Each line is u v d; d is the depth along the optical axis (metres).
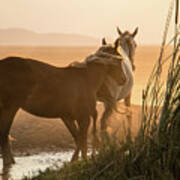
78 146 11.77
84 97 11.73
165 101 4.78
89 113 11.85
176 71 4.73
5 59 11.03
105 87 13.58
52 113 11.40
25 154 12.91
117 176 4.98
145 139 5.03
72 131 11.88
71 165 6.51
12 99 10.72
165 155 4.72
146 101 5.02
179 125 4.70
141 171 4.84
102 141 5.85
